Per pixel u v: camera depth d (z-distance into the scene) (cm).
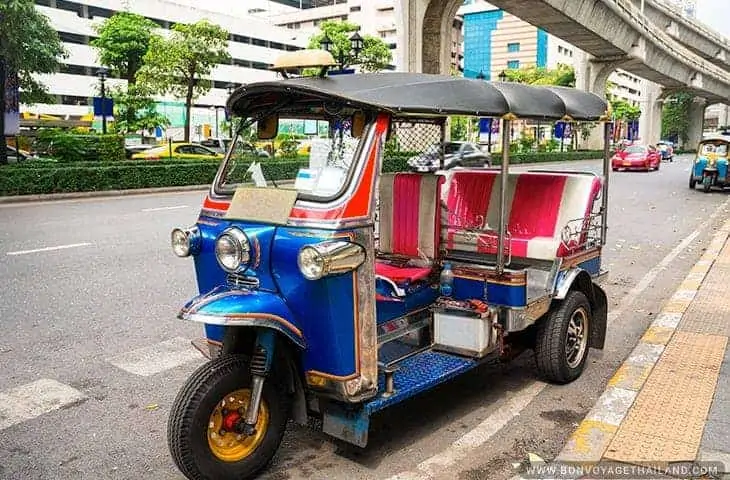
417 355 429
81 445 398
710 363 502
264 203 346
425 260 462
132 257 916
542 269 498
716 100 7581
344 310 331
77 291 736
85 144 2295
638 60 4072
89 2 5478
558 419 436
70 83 5350
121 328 612
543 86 496
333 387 340
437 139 541
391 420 436
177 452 323
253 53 6819
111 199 1694
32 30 1884
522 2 2522
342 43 3597
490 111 398
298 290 330
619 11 3278
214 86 6256
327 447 396
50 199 1653
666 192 2027
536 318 454
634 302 733
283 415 362
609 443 377
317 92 336
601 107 537
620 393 447
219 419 339
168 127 4175
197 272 383
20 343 568
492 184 551
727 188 2077
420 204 461
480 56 9406
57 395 467
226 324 309
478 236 491
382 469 370
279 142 376
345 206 327
